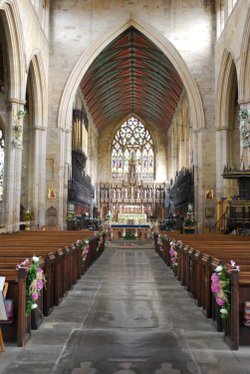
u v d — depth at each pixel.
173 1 31.02
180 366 6.02
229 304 7.12
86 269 17.25
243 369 5.92
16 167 22.39
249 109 23.03
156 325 8.30
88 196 44.66
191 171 32.59
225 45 27.30
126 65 41.75
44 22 29.81
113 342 7.13
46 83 30.00
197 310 9.73
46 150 30.19
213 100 30.53
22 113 22.69
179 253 14.61
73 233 19.06
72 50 30.80
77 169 35.47
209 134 30.36
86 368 5.93
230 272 6.90
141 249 29.72
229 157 29.20
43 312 9.02
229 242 12.80
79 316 9.05
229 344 6.94
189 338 7.40
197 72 30.72
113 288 12.84
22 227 26.52
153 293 12.00
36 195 29.02
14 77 22.42
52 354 6.50
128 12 30.84
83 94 41.53
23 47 22.83
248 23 22.33
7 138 22.45
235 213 20.25
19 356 6.41
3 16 20.91
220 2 29.66
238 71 24.30
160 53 36.16
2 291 6.26
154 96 48.81
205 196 29.89
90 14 31.03
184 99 40.16
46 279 9.04
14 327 7.06
